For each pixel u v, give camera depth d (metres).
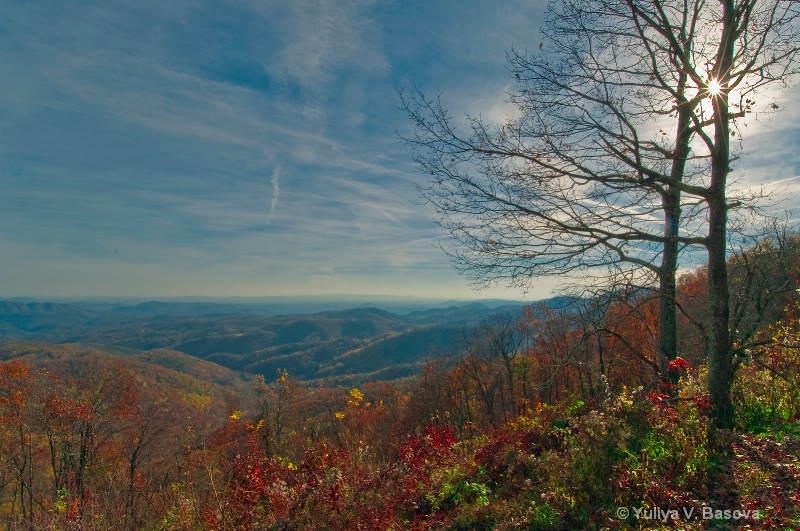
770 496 4.14
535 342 21.44
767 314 9.64
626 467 4.75
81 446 16.92
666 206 7.19
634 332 12.88
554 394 19.84
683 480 4.69
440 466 6.74
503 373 27.56
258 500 5.68
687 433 5.30
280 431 16.69
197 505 6.16
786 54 6.16
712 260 6.55
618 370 13.41
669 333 8.07
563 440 6.14
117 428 19.39
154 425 19.56
